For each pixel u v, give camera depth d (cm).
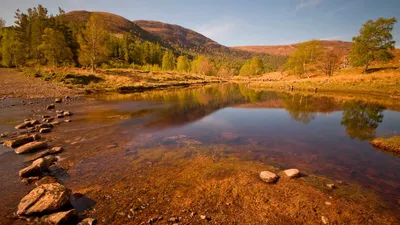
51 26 6481
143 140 1168
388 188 680
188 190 647
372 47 5325
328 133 1398
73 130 1328
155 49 12350
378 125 1611
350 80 4416
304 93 4053
